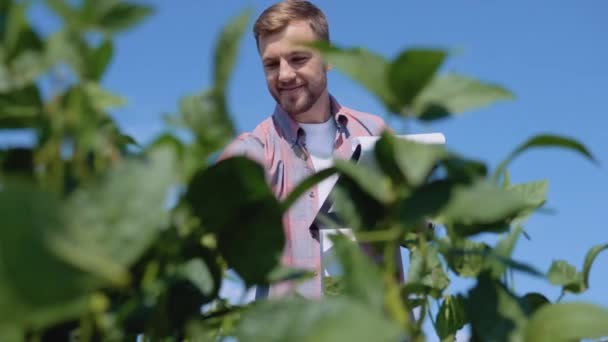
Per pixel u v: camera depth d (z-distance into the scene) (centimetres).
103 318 29
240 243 37
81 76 32
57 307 26
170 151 29
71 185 32
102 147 32
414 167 32
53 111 31
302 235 166
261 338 28
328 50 34
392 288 33
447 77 36
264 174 34
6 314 25
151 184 28
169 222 33
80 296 26
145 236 28
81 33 32
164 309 36
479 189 33
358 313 27
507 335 36
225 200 35
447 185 33
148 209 28
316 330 27
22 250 26
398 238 35
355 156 78
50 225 26
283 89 201
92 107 31
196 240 36
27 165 33
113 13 32
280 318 28
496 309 37
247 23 30
